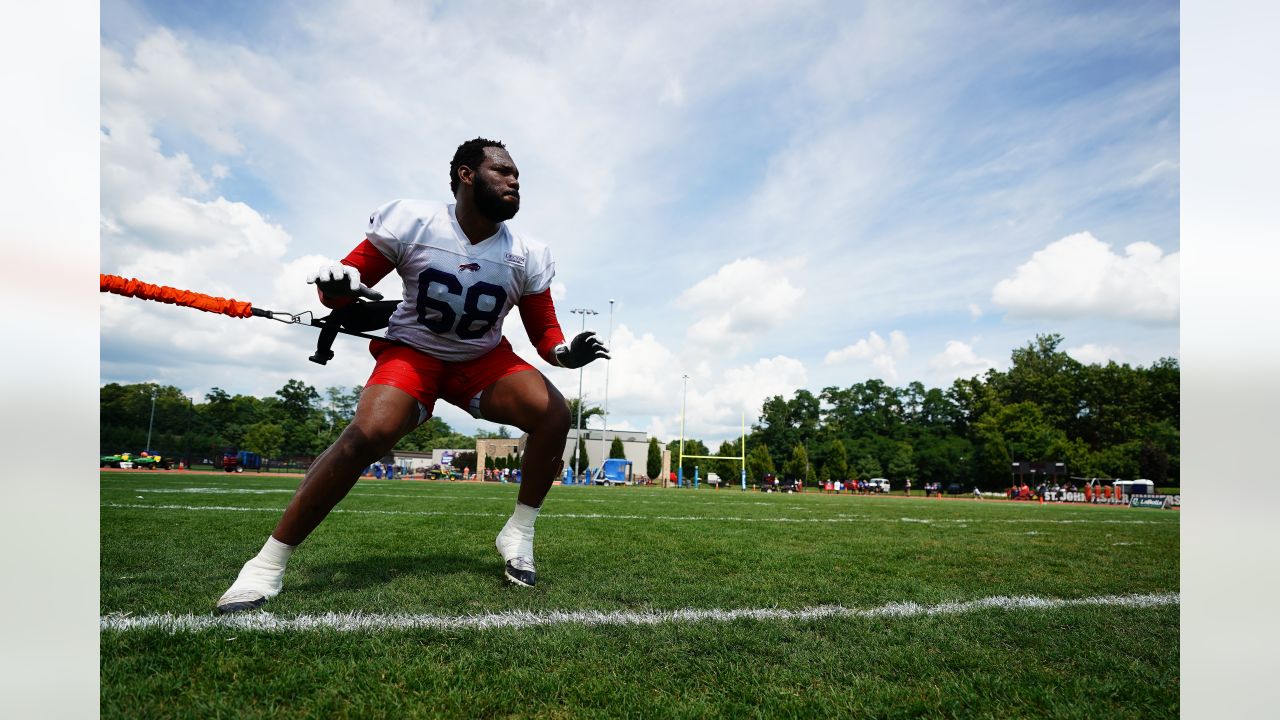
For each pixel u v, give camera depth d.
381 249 2.95
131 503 8.14
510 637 2.32
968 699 1.88
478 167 3.00
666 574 3.77
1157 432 55.53
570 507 10.65
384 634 2.30
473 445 94.12
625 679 1.95
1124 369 62.06
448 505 9.74
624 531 6.34
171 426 60.78
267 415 67.00
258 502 8.66
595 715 1.69
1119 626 2.75
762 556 4.67
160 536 4.79
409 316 3.06
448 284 2.99
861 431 76.50
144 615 2.51
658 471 60.19
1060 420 62.81
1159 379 60.66
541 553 4.54
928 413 75.81
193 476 24.88
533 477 3.32
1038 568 4.48
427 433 91.69
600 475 46.16
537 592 3.12
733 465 63.94
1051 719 1.78
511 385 3.20
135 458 42.50
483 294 3.07
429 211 3.04
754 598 3.14
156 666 1.91
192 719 1.60
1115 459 54.31
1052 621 2.81
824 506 14.65
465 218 3.06
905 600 3.22
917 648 2.36
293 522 2.76
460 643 2.24
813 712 1.75
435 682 1.86
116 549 4.12
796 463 65.94
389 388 2.91
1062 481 54.22
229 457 41.62
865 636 2.50
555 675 1.94
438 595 2.98
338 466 2.75
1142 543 6.37
